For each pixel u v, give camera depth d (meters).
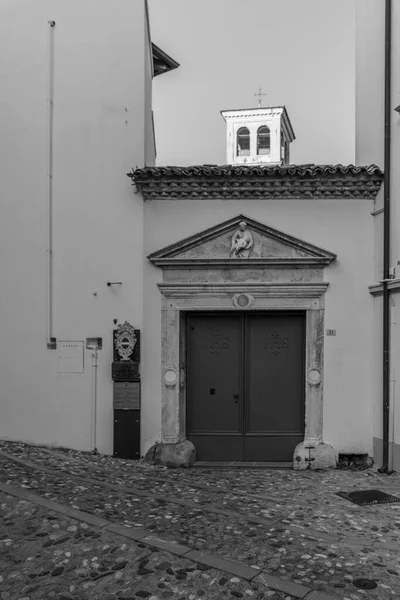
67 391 8.30
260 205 8.30
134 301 8.27
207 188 8.20
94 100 8.49
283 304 8.26
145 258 8.30
